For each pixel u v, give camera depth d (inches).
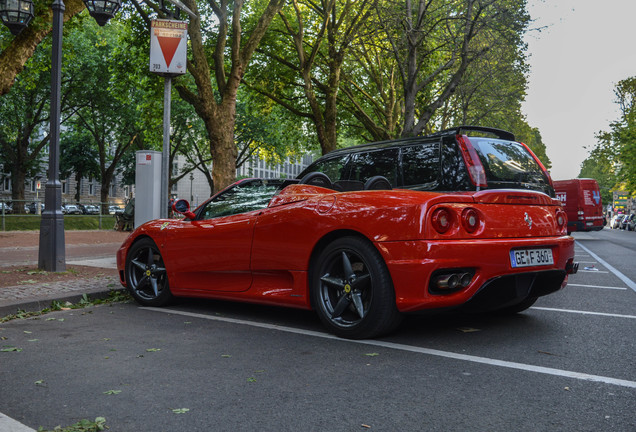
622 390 114.9
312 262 174.1
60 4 323.6
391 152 218.8
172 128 1502.2
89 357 144.9
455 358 140.7
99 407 107.0
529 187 195.3
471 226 152.0
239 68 568.7
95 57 1264.8
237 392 115.3
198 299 245.4
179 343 160.4
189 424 98.0
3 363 139.3
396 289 150.9
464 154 187.9
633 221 1846.7
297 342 159.9
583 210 997.8
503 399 109.6
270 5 585.9
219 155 554.9
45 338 168.7
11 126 1341.0
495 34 669.9
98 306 231.6
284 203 184.2
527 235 166.4
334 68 765.3
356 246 158.6
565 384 119.0
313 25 904.9
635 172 1534.2
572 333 170.9
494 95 845.8
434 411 103.2
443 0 709.3
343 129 1203.2
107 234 853.2
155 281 229.3
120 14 698.2
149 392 115.8
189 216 223.5
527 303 195.5
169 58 342.0
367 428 95.4
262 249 184.9
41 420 100.5
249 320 194.1
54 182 319.0
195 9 538.3
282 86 936.9
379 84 993.5
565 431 93.4
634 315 203.8
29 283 268.2
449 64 666.8
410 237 148.3
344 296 163.6
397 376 125.5
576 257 530.6
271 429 95.4
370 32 693.9
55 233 317.1
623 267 420.8
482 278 151.3
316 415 101.7
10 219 858.8
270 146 1571.1
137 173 346.6
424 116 653.9
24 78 869.8
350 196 164.2
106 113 1354.6
